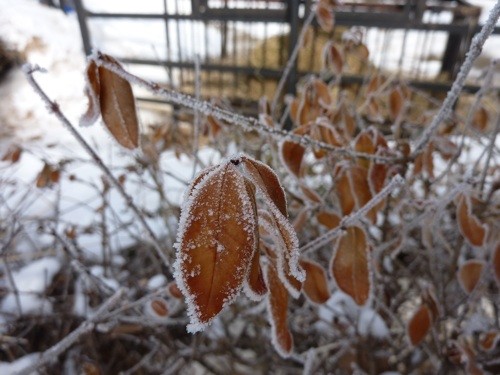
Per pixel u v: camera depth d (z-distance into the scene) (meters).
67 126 0.17
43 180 0.34
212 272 0.09
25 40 0.94
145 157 0.35
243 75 0.96
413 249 0.36
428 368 0.35
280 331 0.14
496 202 0.30
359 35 0.37
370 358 0.30
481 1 0.89
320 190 0.37
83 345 0.35
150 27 1.14
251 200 0.09
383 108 0.47
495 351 0.27
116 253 0.48
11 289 0.38
